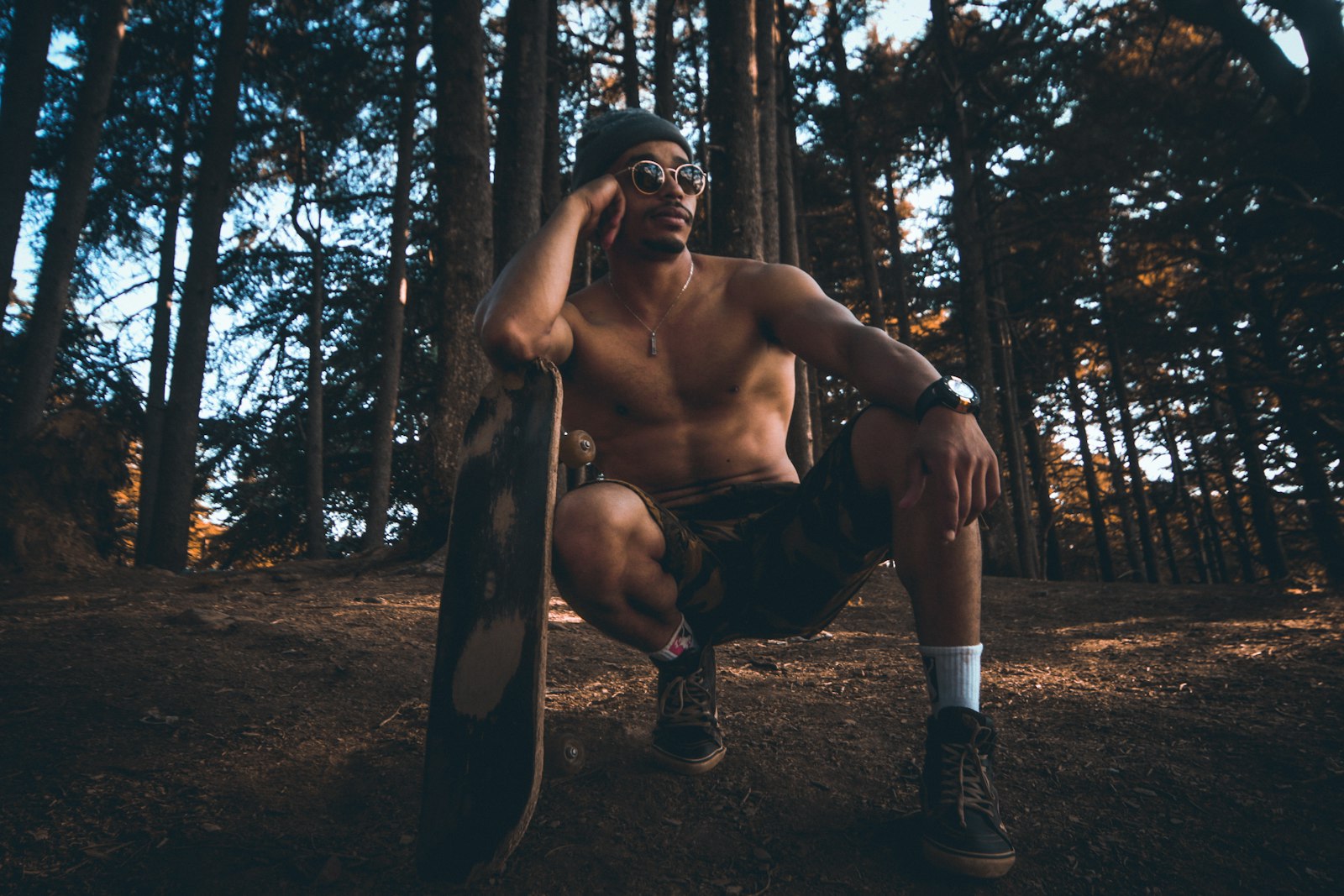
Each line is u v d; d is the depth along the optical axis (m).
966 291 14.77
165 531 10.03
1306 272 12.30
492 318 1.50
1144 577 21.27
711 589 1.78
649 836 1.70
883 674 3.12
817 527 1.68
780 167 12.24
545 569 1.33
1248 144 12.16
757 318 1.91
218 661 2.90
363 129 14.38
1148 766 2.09
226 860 1.60
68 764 1.97
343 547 16.56
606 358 1.88
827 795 1.90
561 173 14.88
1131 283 16.08
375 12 12.67
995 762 2.12
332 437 16.31
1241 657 3.40
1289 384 10.92
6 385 10.21
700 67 14.43
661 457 1.93
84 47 11.09
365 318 16.27
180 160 12.82
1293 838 1.70
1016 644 3.96
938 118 15.89
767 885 1.52
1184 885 1.53
